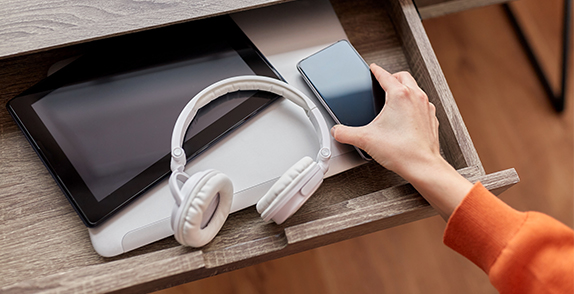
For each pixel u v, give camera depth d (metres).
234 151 0.56
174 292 1.05
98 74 0.57
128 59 0.59
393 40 0.67
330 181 0.58
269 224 0.52
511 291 0.44
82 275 0.45
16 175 0.55
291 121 0.58
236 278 1.08
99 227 0.52
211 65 0.59
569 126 1.27
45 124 0.55
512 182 0.52
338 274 1.11
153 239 0.52
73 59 0.60
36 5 0.53
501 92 1.28
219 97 0.57
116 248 0.51
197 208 0.42
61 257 0.52
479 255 0.45
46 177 0.55
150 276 0.45
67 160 0.53
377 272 1.12
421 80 0.63
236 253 0.48
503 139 1.25
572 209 1.21
